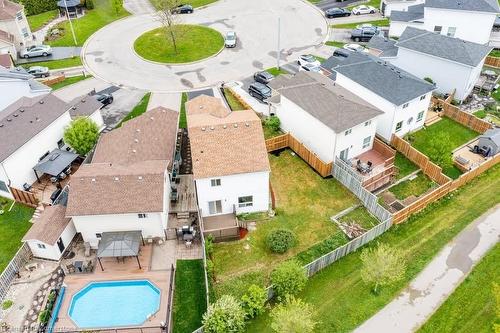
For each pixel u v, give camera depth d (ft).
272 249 120.06
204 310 107.65
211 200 128.88
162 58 223.71
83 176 122.52
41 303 110.11
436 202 135.13
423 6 234.99
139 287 112.88
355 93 167.94
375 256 108.27
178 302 109.50
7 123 142.82
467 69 173.88
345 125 138.21
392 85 156.56
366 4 278.05
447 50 179.32
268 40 238.48
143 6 289.33
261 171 124.16
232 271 116.26
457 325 103.19
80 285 112.37
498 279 112.68
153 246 123.44
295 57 221.05
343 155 147.23
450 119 172.45
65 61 223.92
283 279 105.81
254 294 103.60
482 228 127.03
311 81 161.89
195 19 264.11
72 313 106.83
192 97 189.47
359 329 102.83
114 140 145.28
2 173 133.08
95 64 220.64
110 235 118.62
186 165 151.12
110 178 121.80
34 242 117.19
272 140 153.89
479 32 208.64
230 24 257.14
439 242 123.34
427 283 112.68
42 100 154.30
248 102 185.26
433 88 157.07
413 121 162.91
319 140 146.72
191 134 130.82
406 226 128.47
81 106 163.73
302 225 129.18
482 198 137.18
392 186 142.00
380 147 152.25
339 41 234.99
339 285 112.88
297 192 140.67
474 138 162.09
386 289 111.45
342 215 132.16
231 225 128.06
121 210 116.67
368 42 227.40
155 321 104.12
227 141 129.59
